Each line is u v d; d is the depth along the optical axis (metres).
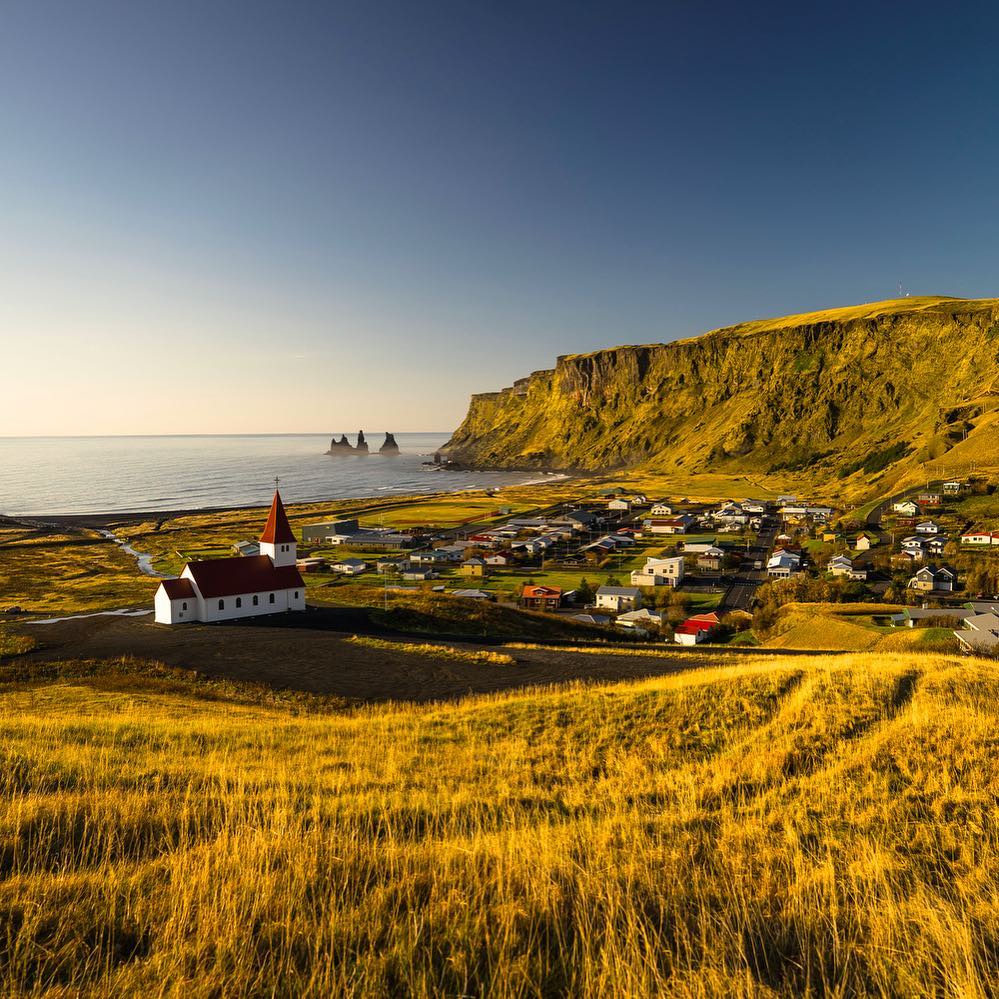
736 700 22.44
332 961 5.52
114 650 49.44
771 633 78.81
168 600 60.06
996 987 5.20
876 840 9.80
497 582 119.44
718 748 18.55
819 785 13.45
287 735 22.72
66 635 55.47
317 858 7.81
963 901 7.20
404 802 12.73
